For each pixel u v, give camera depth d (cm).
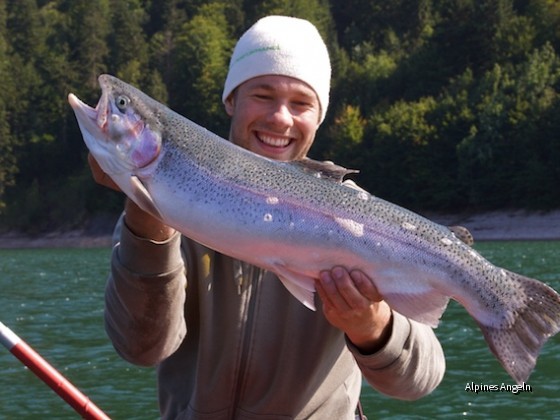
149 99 366
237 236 365
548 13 7144
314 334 396
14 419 1016
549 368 1227
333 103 7588
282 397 397
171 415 411
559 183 5591
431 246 371
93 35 8556
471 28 7125
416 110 6512
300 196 368
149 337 379
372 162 6594
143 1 10512
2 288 2944
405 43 8638
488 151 5869
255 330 395
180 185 361
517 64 6875
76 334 1711
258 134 413
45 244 7362
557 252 3838
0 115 8000
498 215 5788
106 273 3578
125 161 358
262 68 407
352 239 365
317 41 421
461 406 1020
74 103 360
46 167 8100
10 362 1357
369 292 365
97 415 386
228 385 397
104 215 7369
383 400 1061
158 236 365
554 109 5734
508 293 369
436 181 6234
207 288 396
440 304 371
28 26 9025
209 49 8125
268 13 9181
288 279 369
